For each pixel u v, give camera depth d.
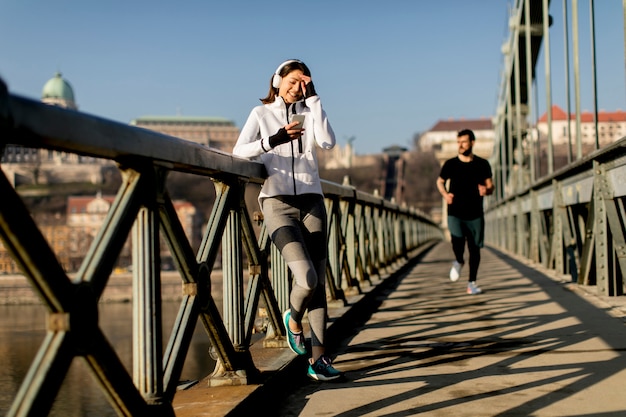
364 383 2.86
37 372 1.29
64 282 1.34
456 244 6.42
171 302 40.44
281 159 2.79
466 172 6.30
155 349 1.75
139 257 1.74
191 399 2.23
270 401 2.52
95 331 1.44
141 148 1.65
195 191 91.50
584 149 6.63
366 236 6.72
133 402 1.60
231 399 2.20
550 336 3.79
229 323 2.52
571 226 6.61
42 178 115.81
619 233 4.62
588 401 2.43
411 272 9.57
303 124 2.78
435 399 2.53
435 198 117.44
